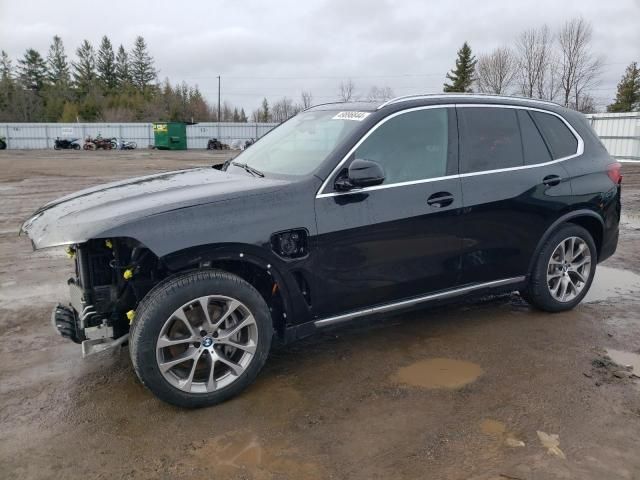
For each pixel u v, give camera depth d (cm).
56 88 9669
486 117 434
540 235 455
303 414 324
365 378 369
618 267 660
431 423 314
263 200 337
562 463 278
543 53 5762
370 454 286
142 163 2750
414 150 394
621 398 344
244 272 361
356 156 368
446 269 408
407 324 465
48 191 1396
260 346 343
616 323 471
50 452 288
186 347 329
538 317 483
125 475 270
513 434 304
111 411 328
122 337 338
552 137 469
